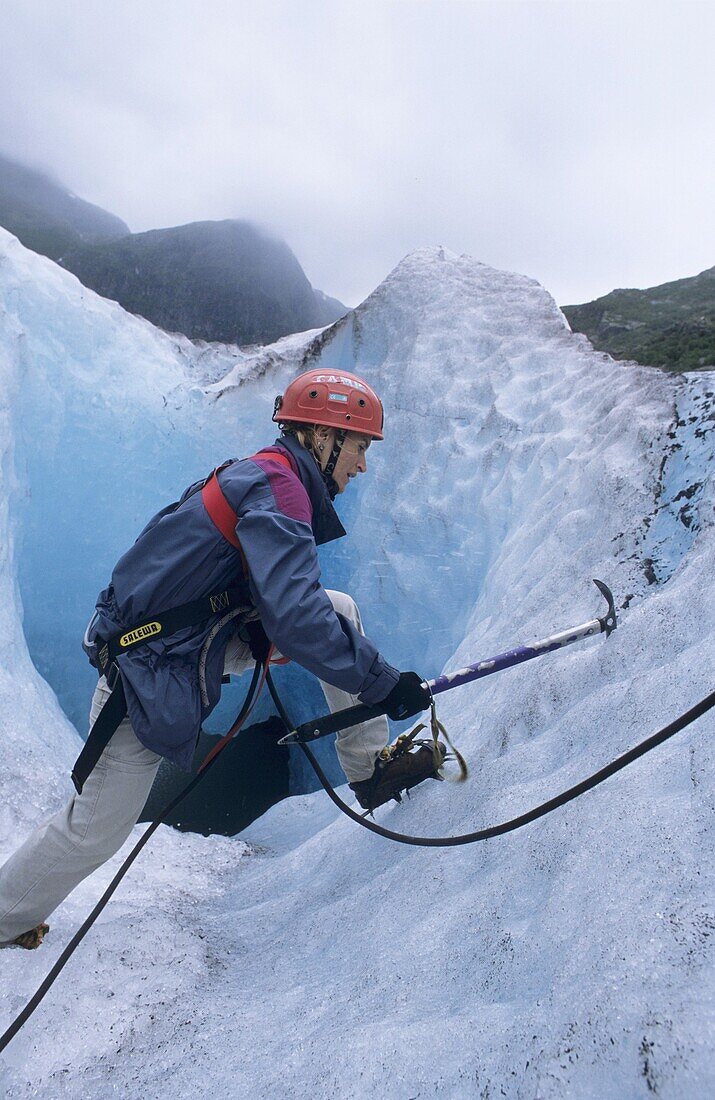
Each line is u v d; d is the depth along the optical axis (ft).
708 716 5.21
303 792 19.21
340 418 5.72
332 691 6.96
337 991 5.34
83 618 18.16
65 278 17.75
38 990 5.42
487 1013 4.03
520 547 12.83
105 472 18.01
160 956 6.51
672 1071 2.96
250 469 5.22
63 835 5.51
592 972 3.70
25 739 10.72
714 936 3.45
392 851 7.18
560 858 5.03
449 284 19.16
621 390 13.88
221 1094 4.60
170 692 5.07
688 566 8.49
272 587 4.81
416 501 17.01
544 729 7.66
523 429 15.96
